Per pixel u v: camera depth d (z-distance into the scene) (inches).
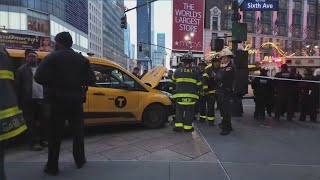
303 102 413.7
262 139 307.4
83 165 228.8
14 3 2534.5
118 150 269.4
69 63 207.8
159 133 335.3
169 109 371.2
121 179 203.6
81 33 3690.9
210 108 376.5
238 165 231.5
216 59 369.1
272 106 454.3
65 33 211.6
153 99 356.5
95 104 318.7
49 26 2775.6
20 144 290.7
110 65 334.0
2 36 1393.9
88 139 309.7
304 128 362.9
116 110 332.2
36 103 267.7
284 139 308.0
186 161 239.8
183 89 335.9
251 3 441.1
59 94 206.2
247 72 426.6
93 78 220.4
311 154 259.3
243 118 432.8
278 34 3181.6
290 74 412.5
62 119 210.8
